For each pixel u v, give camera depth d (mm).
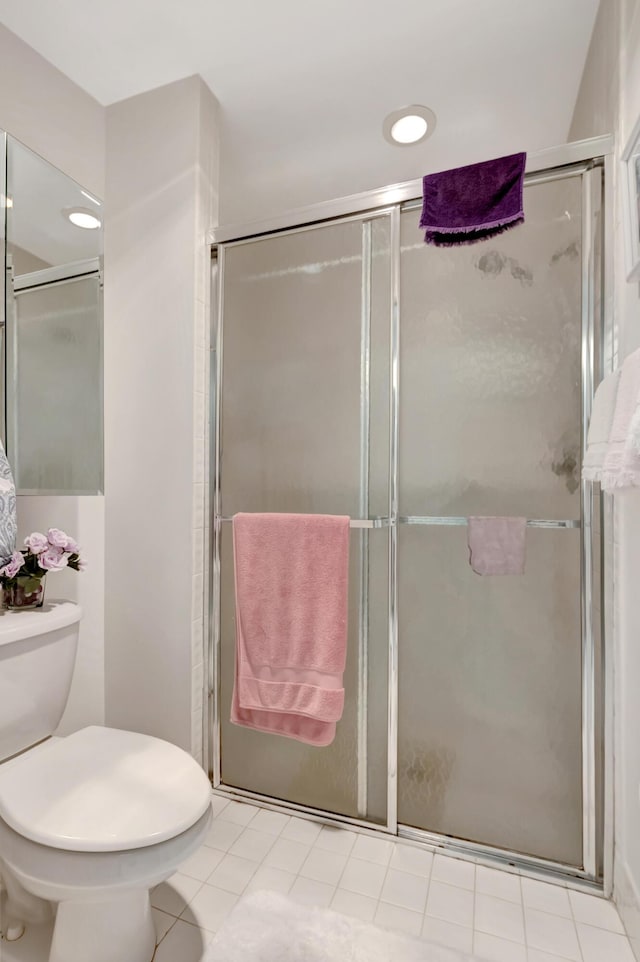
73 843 833
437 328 1438
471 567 1374
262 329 1607
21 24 1409
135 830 866
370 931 1108
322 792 1531
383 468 1466
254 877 1268
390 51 1488
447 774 1422
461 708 1411
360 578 1491
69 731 1563
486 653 1391
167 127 1643
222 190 2158
